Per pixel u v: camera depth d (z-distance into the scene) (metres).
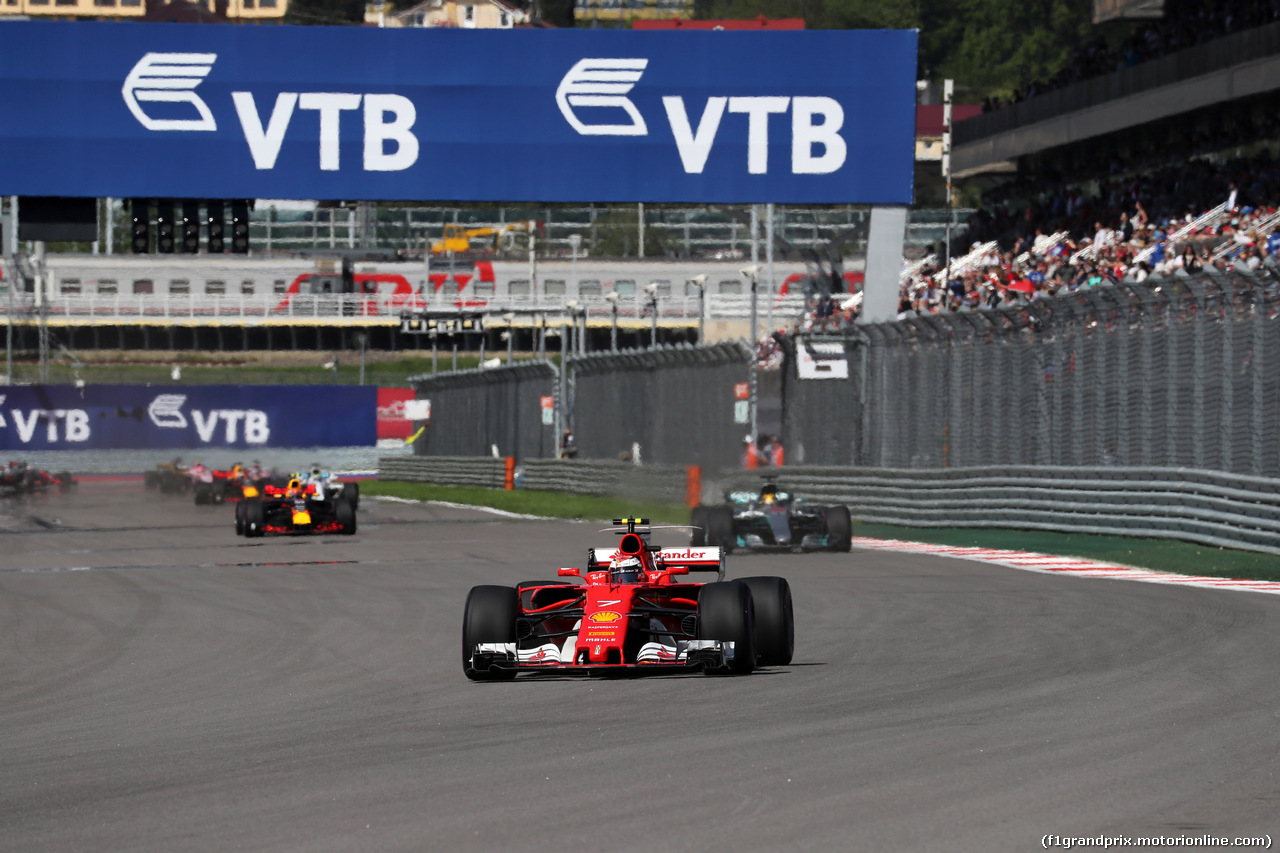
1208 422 58.50
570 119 76.50
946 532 72.38
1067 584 47.44
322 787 18.86
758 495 63.59
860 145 77.19
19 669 34.59
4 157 75.38
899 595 44.81
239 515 79.62
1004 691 25.67
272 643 37.41
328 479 82.50
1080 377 66.69
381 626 40.25
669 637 31.16
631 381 113.75
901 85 77.06
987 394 74.06
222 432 167.12
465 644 29.27
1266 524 53.34
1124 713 22.88
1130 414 63.22
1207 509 57.41
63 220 77.44
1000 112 138.88
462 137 76.38
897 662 30.42
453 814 16.91
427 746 21.81
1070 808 16.48
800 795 17.41
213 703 27.92
